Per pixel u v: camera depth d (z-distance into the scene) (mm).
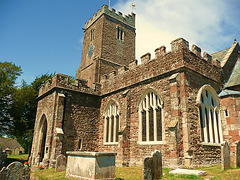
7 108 27375
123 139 16531
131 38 31797
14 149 70188
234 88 17500
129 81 18578
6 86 27328
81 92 20609
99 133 20891
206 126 14727
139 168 13617
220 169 11422
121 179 9984
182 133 13031
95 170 9102
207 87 15836
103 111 21188
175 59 14648
